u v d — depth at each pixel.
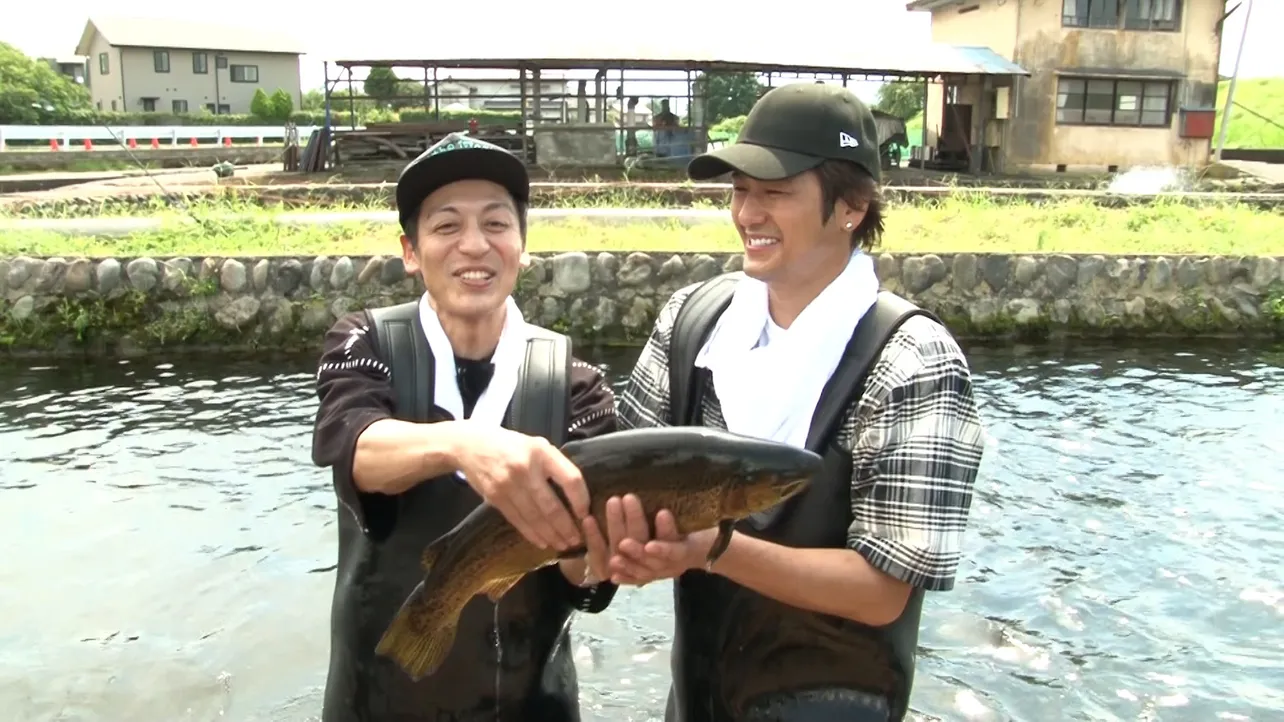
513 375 2.56
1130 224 14.21
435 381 2.52
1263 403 8.76
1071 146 27.05
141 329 10.49
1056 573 5.42
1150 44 27.00
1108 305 11.72
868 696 2.54
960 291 11.55
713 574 2.67
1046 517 6.16
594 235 12.34
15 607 4.93
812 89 2.41
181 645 4.63
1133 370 10.05
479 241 2.44
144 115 46.59
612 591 2.71
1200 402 8.79
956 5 29.55
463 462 2.01
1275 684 4.36
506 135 21.86
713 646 2.68
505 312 2.66
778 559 2.24
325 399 2.46
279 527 5.91
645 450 2.00
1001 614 4.99
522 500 1.94
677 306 2.91
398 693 2.61
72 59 62.62
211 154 32.44
